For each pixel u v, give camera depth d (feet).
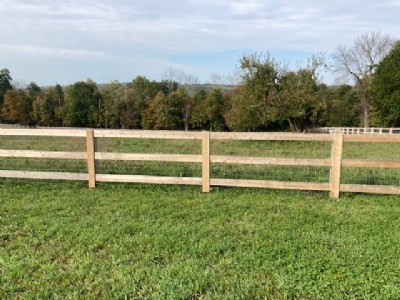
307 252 11.66
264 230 13.80
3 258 11.38
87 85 172.55
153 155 20.16
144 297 9.14
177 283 9.75
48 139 45.03
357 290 9.32
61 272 10.45
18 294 9.37
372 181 20.97
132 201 17.95
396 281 9.70
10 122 176.55
